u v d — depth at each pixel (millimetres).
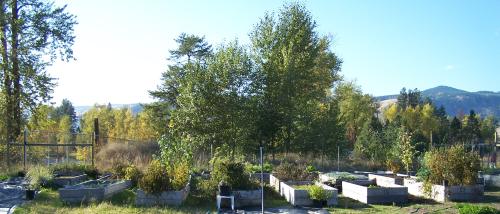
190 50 48000
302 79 39125
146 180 14258
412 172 24578
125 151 26266
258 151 32562
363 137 34875
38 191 15562
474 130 68750
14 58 27734
